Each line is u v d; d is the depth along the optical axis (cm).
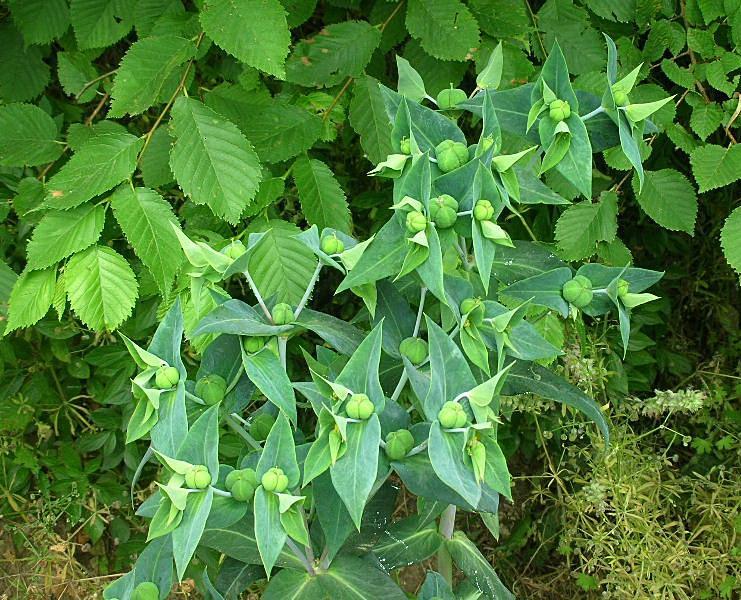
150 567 51
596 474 87
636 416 91
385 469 46
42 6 76
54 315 90
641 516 86
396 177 47
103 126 76
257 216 71
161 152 70
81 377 95
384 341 52
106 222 67
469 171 44
